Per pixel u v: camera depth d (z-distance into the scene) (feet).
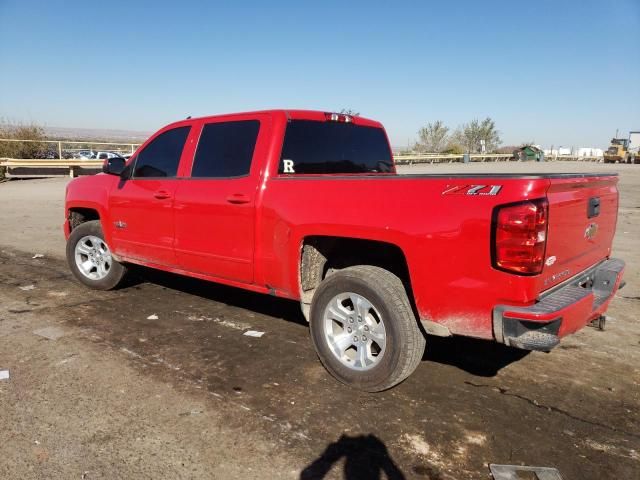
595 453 9.56
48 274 22.47
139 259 17.40
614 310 17.98
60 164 84.94
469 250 9.90
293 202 12.66
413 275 10.71
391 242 10.93
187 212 15.25
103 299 18.70
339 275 11.87
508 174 10.07
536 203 9.25
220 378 12.39
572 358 13.89
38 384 11.86
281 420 10.53
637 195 60.29
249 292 19.98
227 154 14.57
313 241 12.89
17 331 15.24
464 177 10.06
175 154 16.03
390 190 11.04
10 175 85.46
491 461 9.28
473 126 220.84
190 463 9.08
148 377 12.35
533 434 10.15
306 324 16.39
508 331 9.62
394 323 10.97
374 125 17.49
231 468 8.98
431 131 201.05
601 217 12.57
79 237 19.63
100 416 10.54
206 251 14.92
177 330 15.62
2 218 40.96
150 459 9.16
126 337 14.93
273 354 13.92
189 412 10.77
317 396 11.57
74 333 15.15
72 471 8.78
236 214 13.89
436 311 10.53
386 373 11.22
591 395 11.80
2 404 10.93
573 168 126.52
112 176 18.47
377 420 10.59
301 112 14.56
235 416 10.64
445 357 13.92
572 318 9.88
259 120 14.15
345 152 15.92
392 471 8.96
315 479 8.73
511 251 9.40
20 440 9.64
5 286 20.38
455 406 11.22
